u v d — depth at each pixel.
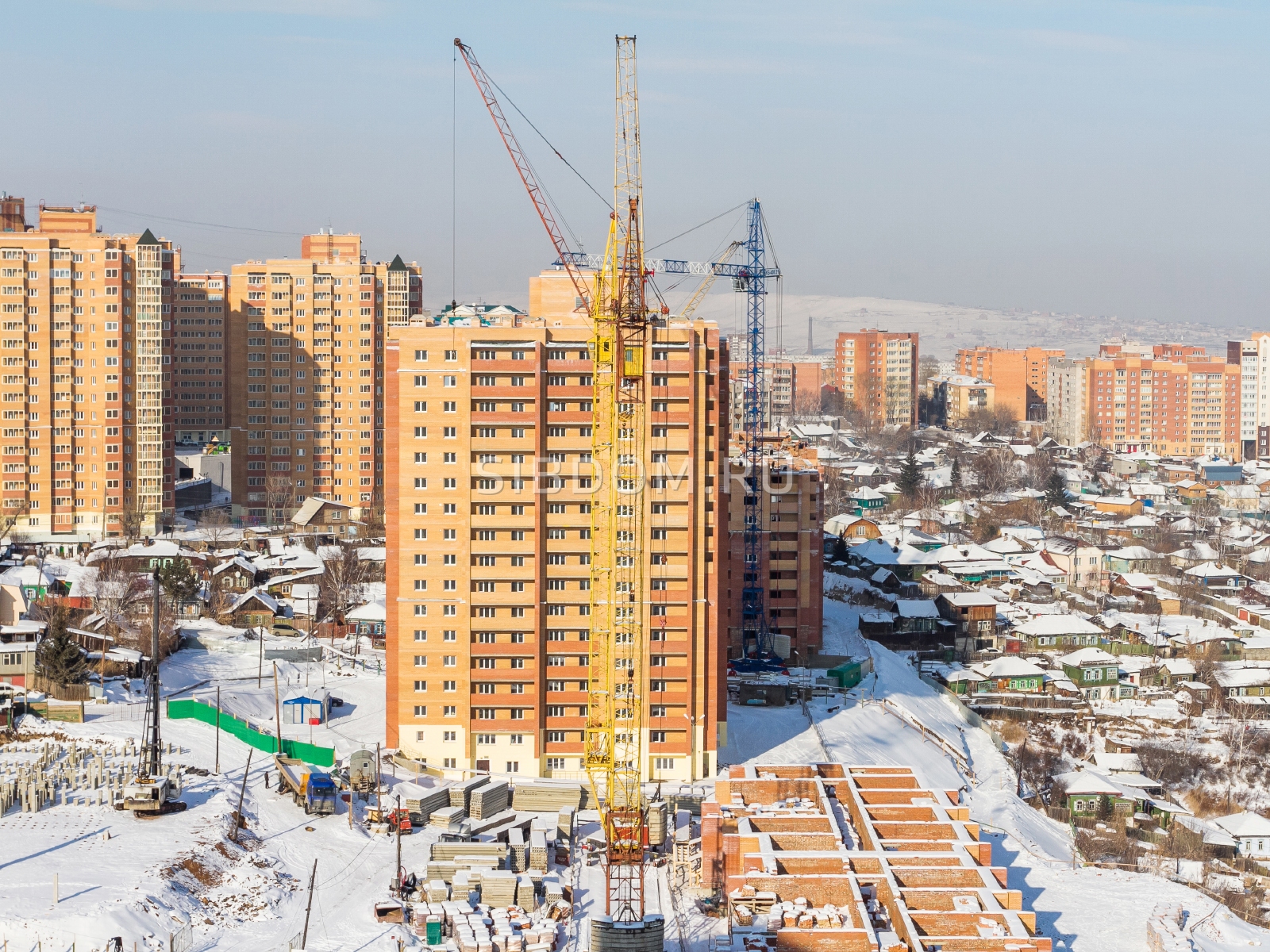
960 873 190.12
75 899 174.75
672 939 183.50
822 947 172.88
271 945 174.75
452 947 176.75
